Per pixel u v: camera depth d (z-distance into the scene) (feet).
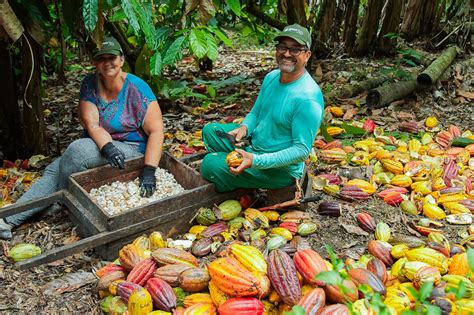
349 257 10.76
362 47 26.68
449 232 11.85
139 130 12.91
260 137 12.19
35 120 15.83
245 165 11.05
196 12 16.67
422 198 13.05
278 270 8.69
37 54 15.10
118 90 12.46
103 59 11.85
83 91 12.67
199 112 20.40
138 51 19.54
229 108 20.56
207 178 12.00
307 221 11.75
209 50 15.48
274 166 11.30
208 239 11.12
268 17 23.29
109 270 9.97
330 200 13.25
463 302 8.44
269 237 11.16
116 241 10.73
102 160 12.35
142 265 9.58
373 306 7.29
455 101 20.75
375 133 17.07
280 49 11.06
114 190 12.25
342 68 25.05
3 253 11.18
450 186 13.43
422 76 20.75
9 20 11.64
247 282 8.52
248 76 26.43
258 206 12.91
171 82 21.30
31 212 12.25
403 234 11.86
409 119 19.12
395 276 9.80
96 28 11.63
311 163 15.24
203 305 8.75
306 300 8.27
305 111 11.13
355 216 12.42
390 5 25.68
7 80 15.58
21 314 9.40
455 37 26.99
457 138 16.43
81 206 11.35
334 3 26.84
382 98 19.80
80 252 10.39
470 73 23.22
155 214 11.10
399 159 14.52
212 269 8.93
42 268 10.61
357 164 14.97
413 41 28.43
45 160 15.65
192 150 15.58
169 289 9.03
